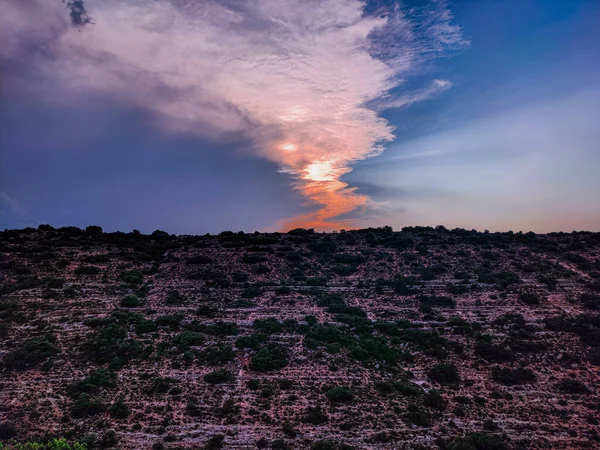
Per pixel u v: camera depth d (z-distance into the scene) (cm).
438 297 6175
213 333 5162
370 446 3444
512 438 3597
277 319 5575
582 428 3750
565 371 4562
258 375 4378
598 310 5731
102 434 3450
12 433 3378
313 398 4041
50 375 4181
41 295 5775
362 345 4950
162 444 3375
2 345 4600
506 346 4975
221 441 3441
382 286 6675
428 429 3688
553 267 7025
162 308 5809
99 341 4684
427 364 4703
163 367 4434
